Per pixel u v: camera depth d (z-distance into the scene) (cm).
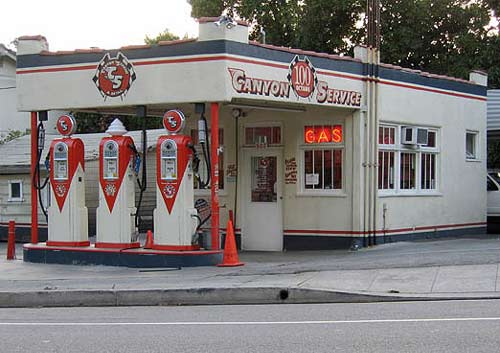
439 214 2039
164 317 1083
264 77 1514
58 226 1630
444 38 3156
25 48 1650
